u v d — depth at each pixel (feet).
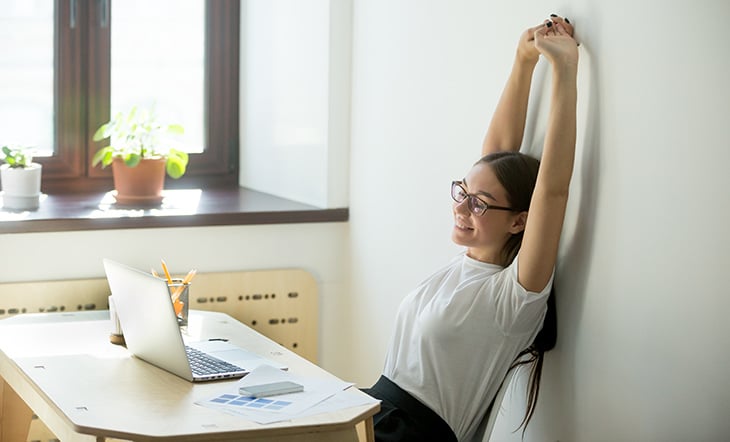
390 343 7.69
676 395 5.94
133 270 6.97
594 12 6.57
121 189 10.64
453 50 8.41
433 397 7.09
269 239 10.32
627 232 6.30
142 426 5.78
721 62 5.52
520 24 7.45
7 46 11.16
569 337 6.92
